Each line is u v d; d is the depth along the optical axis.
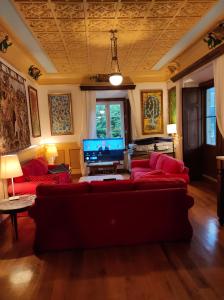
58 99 6.82
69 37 3.88
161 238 2.84
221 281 2.15
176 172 3.83
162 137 6.77
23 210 2.90
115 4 2.88
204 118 5.77
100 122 8.70
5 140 3.80
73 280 2.25
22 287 2.18
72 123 6.91
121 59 5.32
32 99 5.87
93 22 3.35
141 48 4.58
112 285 2.15
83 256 2.66
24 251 2.82
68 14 3.08
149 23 3.45
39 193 2.73
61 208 2.69
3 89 3.82
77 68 5.94
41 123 6.81
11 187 3.82
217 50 3.80
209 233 3.08
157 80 7.02
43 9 2.93
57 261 2.58
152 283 2.16
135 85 6.95
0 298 2.05
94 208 2.71
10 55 4.14
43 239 2.74
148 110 7.09
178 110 5.89
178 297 1.97
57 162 6.96
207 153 5.66
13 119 4.27
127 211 2.75
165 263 2.46
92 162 6.27
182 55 5.12
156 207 2.77
